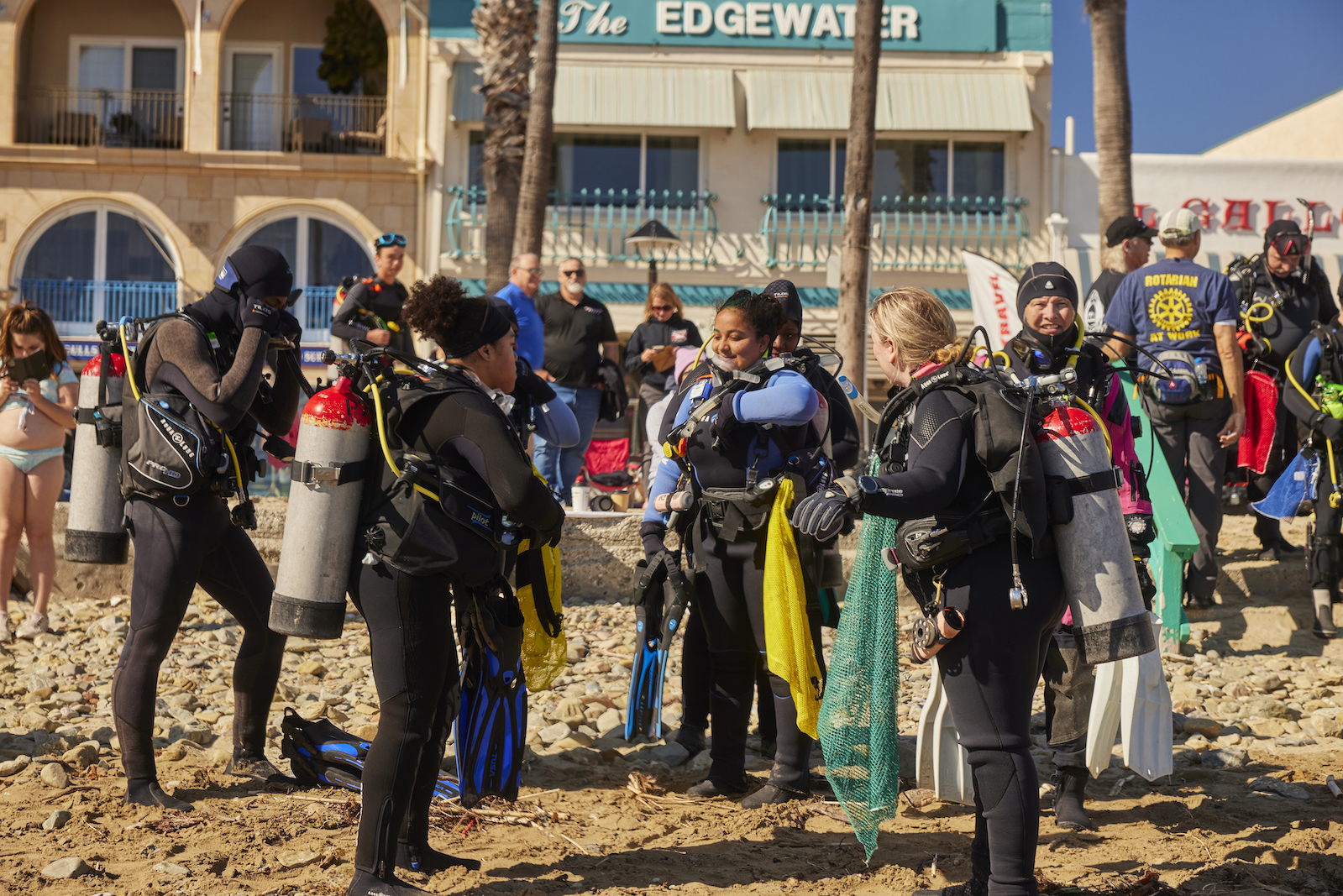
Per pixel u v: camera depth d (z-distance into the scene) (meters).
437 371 3.38
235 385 4.06
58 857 3.64
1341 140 25.41
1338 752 5.15
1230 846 3.91
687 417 4.36
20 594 8.44
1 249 21.36
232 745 4.85
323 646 7.04
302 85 22.83
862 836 3.56
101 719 5.36
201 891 3.37
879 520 3.63
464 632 3.68
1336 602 7.50
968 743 3.06
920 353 3.40
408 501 3.28
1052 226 20.19
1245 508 9.92
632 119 21.03
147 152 21.31
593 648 7.14
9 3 21.78
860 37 10.64
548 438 4.63
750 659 4.48
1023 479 2.96
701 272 21.48
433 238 21.42
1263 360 7.98
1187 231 6.91
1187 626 6.91
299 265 21.70
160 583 4.16
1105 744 4.17
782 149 21.70
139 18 22.70
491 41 15.58
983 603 3.04
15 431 6.98
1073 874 3.63
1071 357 3.84
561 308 8.73
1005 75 21.55
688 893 3.48
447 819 4.15
